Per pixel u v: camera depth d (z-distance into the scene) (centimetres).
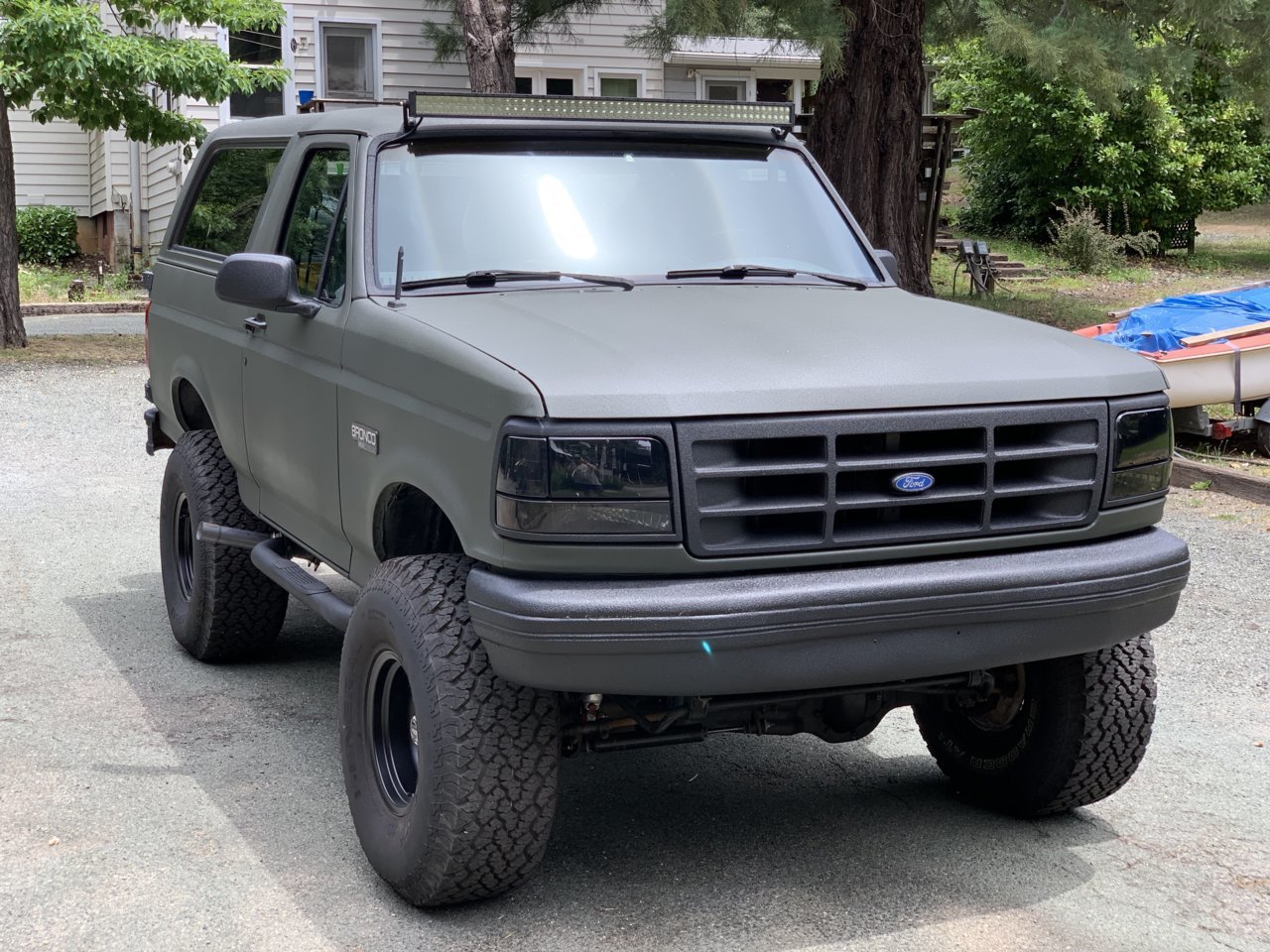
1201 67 1886
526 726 366
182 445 605
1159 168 2483
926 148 2080
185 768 485
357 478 432
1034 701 440
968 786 475
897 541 365
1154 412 401
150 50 1534
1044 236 2595
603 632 335
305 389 469
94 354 1597
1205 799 477
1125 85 1301
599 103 489
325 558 489
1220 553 817
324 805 456
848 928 378
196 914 379
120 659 606
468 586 358
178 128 1658
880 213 1533
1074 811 466
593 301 419
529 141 480
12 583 725
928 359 382
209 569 574
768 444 354
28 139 2777
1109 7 1395
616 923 379
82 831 430
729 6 1188
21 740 506
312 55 2123
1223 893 405
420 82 2191
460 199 457
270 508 543
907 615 356
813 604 345
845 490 361
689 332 387
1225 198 2564
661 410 343
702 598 339
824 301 445
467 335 383
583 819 454
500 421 350
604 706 389
